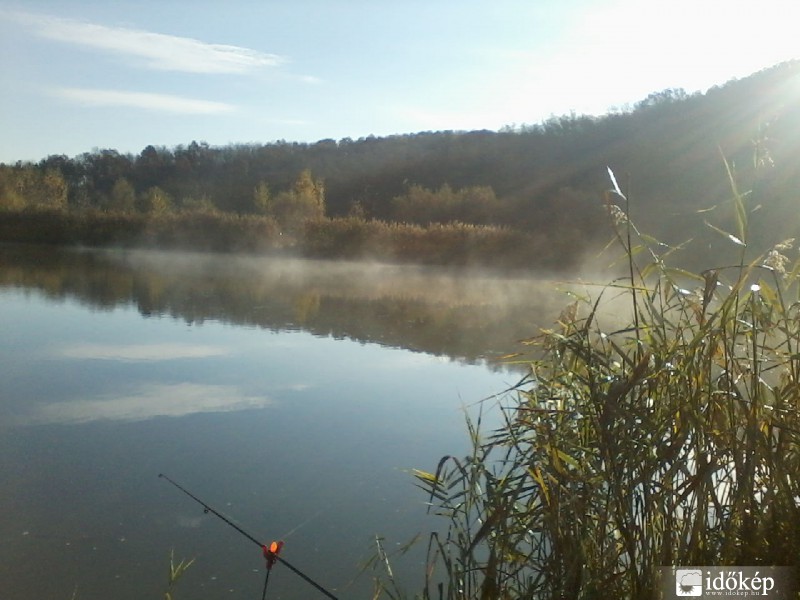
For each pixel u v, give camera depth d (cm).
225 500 440
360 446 533
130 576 352
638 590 228
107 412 617
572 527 242
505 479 264
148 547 380
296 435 560
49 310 1160
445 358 842
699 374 243
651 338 257
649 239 265
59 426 578
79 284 1520
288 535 392
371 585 341
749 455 227
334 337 981
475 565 264
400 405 637
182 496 442
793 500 225
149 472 482
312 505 428
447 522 403
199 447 532
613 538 244
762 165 264
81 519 412
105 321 1073
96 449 527
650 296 262
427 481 289
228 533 399
